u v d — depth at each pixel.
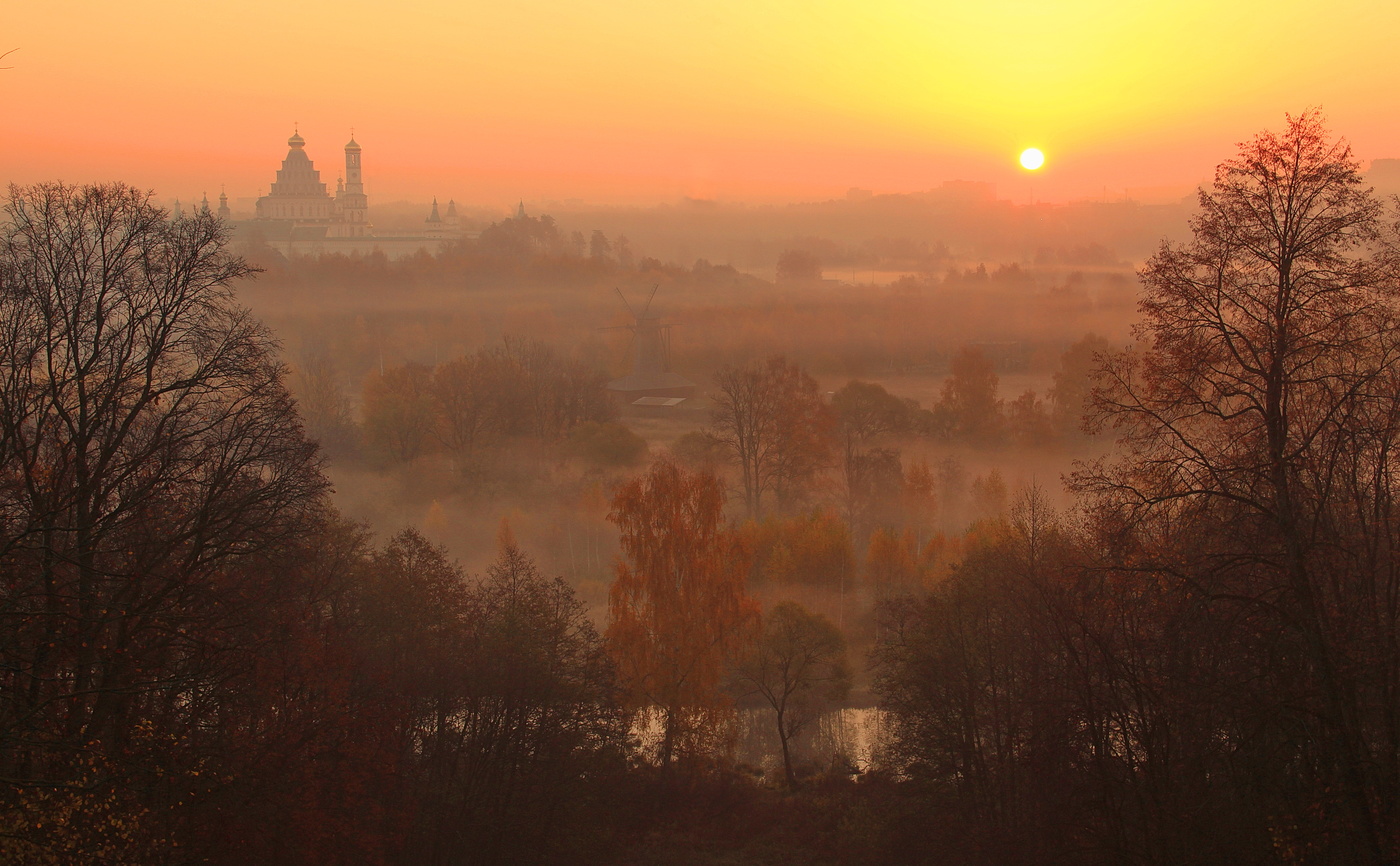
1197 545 21.22
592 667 36.28
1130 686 22.50
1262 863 19.28
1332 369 20.64
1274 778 20.34
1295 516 19.33
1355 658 18.25
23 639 18.89
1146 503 21.52
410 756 31.27
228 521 24.00
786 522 64.75
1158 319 21.39
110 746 19.91
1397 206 19.77
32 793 16.97
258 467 25.34
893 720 43.91
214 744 21.73
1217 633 20.47
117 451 23.11
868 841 33.97
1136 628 23.17
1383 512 20.25
